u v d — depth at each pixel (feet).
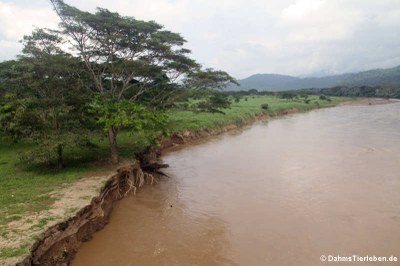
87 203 47.06
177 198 63.10
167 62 74.90
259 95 455.22
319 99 354.33
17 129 63.72
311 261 41.01
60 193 50.62
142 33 66.49
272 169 81.30
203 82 79.97
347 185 67.67
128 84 77.97
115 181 61.26
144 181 71.77
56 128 63.16
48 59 60.23
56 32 63.57
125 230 50.01
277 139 124.98
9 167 65.67
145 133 68.54
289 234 47.75
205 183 71.51
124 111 62.85
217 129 144.15
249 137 131.13
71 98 64.08
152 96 80.64
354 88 447.01
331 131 143.02
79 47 66.85
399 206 56.39
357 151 99.19
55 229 39.70
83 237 45.68
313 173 76.84
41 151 59.47
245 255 42.83
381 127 152.56
